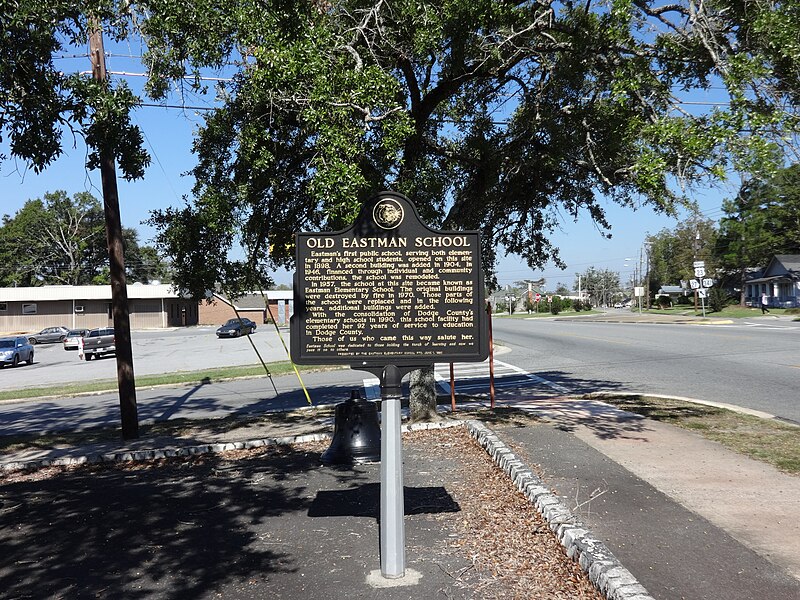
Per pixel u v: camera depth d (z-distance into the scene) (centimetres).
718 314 5403
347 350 486
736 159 760
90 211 9256
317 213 933
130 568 487
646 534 504
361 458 779
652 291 9688
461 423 945
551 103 991
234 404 1548
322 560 486
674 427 904
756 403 1132
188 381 2075
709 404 1110
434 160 1120
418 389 988
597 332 3609
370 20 905
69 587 457
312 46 774
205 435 1082
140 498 677
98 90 675
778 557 457
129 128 702
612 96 864
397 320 488
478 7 884
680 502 579
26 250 8912
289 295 7856
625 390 1359
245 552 509
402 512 455
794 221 5138
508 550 481
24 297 6494
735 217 4875
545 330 4066
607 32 883
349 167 733
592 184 1087
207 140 917
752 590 407
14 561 511
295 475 742
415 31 895
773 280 6200
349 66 870
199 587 449
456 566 461
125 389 1083
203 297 980
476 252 492
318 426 1095
